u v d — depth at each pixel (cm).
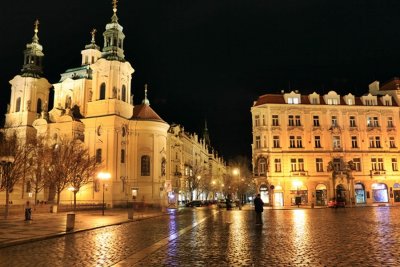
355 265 1245
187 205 8356
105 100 7288
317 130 7375
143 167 7394
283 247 1678
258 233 2314
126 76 7688
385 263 1274
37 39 8788
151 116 7850
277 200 7131
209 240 1972
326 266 1236
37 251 1652
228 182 11675
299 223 3064
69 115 7612
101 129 7175
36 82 8406
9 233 2330
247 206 8619
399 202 7338
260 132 7350
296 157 7281
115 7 7981
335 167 7288
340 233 2230
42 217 4025
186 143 11069
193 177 10106
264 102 7481
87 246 1811
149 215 4478
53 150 6525
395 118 7619
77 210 5612
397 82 8031
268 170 7162
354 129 7462
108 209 6250
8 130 7894
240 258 1403
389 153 7450
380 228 2484
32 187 7325
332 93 7600
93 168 6412
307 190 7188
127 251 1623
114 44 7688
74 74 8588
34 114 8294
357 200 7269
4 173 5028
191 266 1263
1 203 7456
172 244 1828
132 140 7444
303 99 7594
